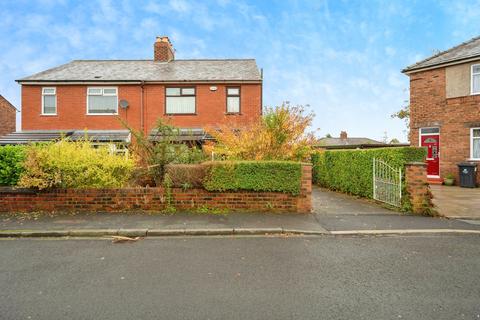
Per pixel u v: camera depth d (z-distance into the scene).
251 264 4.62
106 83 17.81
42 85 17.84
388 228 6.59
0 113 23.22
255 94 18.08
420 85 16.47
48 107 18.02
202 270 4.38
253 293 3.67
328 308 3.32
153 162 8.48
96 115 17.84
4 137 16.70
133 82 17.75
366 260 4.80
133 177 8.80
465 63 14.76
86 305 3.39
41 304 3.42
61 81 17.61
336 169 12.53
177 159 9.09
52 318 3.13
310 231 6.35
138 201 7.98
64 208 7.89
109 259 4.84
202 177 7.96
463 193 11.92
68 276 4.18
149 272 4.31
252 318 3.12
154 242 5.80
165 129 9.44
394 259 4.84
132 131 8.96
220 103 18.06
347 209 8.48
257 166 7.91
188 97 18.23
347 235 6.26
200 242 5.80
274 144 10.17
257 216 7.49
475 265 4.57
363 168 10.36
